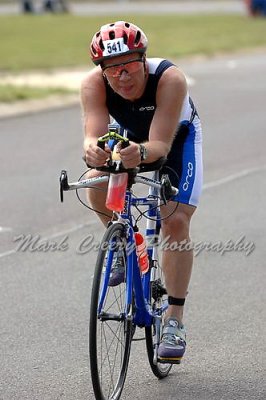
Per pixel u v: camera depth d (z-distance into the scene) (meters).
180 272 8.38
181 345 8.36
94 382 7.38
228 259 12.96
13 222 15.05
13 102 29.28
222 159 20.58
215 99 30.11
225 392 8.28
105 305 7.83
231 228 14.64
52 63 42.53
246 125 25.03
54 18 76.00
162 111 8.02
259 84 34.25
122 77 7.85
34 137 23.39
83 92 8.34
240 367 8.91
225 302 11.07
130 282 7.84
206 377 8.66
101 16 77.62
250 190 17.52
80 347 9.52
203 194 17.19
